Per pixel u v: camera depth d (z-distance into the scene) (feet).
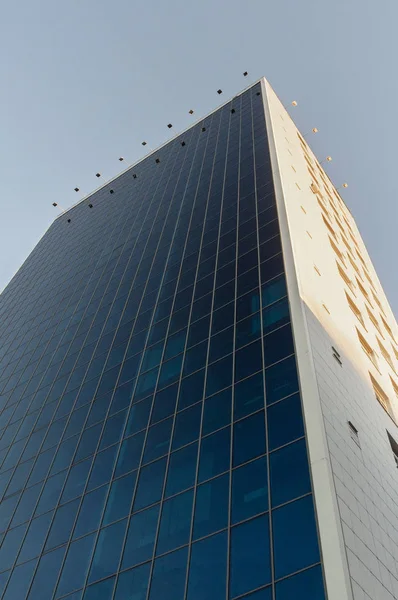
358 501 74.43
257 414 89.20
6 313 221.05
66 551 94.89
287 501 72.79
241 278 128.06
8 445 136.67
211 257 147.64
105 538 90.94
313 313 108.68
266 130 208.64
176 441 97.86
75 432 123.54
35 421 138.72
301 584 62.80
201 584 71.56
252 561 69.36
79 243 238.07
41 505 109.81
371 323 150.92
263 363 98.22
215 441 90.84
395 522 81.20
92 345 153.07
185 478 88.99
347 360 108.88
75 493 106.22
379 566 67.97
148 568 79.71
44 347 171.63
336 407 88.58
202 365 110.42
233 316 117.19
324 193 212.64
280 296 112.27
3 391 163.12
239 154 203.72
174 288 147.74
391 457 98.99
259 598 64.80
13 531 108.37
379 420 105.60
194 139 259.60
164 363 121.08
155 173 253.24
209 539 76.43
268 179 168.45
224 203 172.45
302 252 131.23
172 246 172.14
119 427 113.70
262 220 146.61
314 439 78.13
